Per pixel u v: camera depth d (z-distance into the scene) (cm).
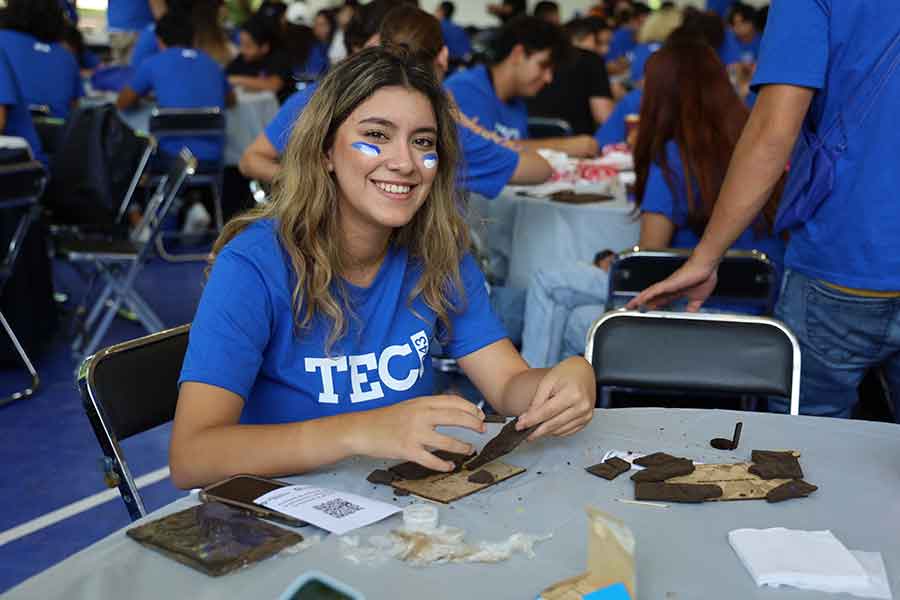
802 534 116
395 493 130
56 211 444
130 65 745
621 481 135
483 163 302
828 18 194
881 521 124
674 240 293
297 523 119
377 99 151
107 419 163
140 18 748
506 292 339
